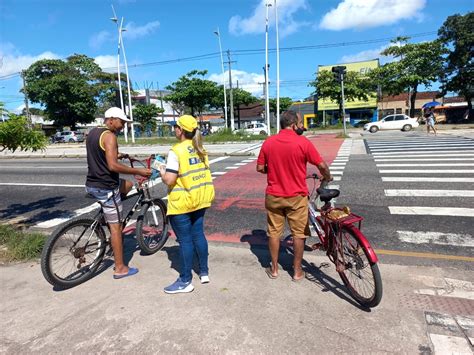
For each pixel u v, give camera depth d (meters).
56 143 42.56
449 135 20.75
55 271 3.59
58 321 2.98
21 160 19.20
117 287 3.56
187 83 45.47
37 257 4.42
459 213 5.58
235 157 15.32
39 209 7.36
